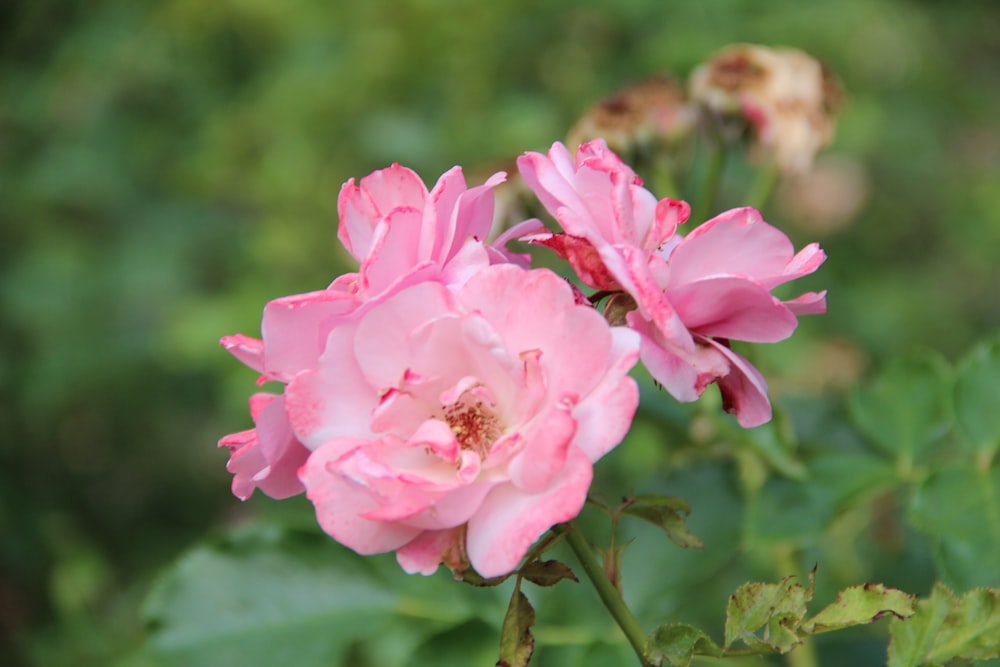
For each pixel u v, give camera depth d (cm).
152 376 176
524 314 53
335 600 68
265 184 152
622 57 164
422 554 53
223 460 176
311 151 152
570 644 67
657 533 69
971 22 222
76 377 169
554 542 54
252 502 129
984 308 178
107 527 174
